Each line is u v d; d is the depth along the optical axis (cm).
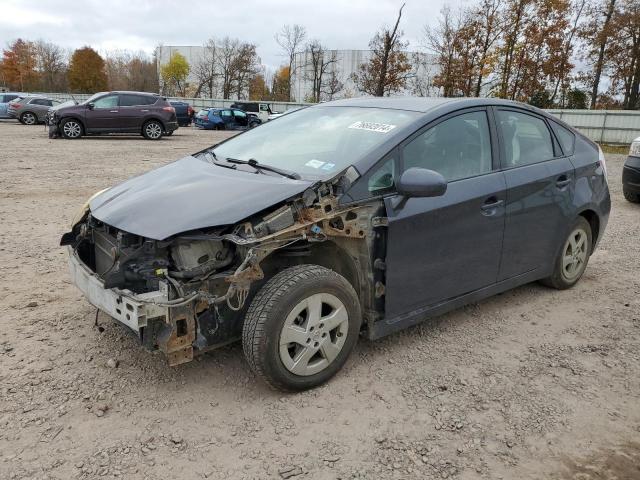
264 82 6900
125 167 1234
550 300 480
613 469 268
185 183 349
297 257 344
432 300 373
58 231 664
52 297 452
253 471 258
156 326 289
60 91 7675
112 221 318
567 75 3322
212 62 6750
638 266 590
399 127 360
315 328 315
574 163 471
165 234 284
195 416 297
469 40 3189
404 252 345
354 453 273
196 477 253
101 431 282
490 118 411
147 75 7950
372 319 345
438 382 340
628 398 330
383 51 3089
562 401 324
